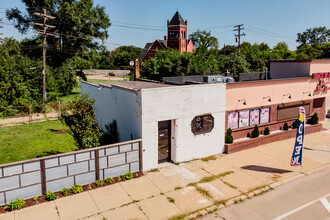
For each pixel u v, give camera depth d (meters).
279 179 11.53
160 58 33.47
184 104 12.79
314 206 9.50
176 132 12.77
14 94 24.89
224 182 11.20
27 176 9.33
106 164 10.96
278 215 8.93
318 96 19.83
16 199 9.20
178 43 64.31
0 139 16.97
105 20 44.91
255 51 56.44
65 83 38.62
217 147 14.41
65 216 8.60
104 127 17.52
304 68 19.05
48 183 9.78
